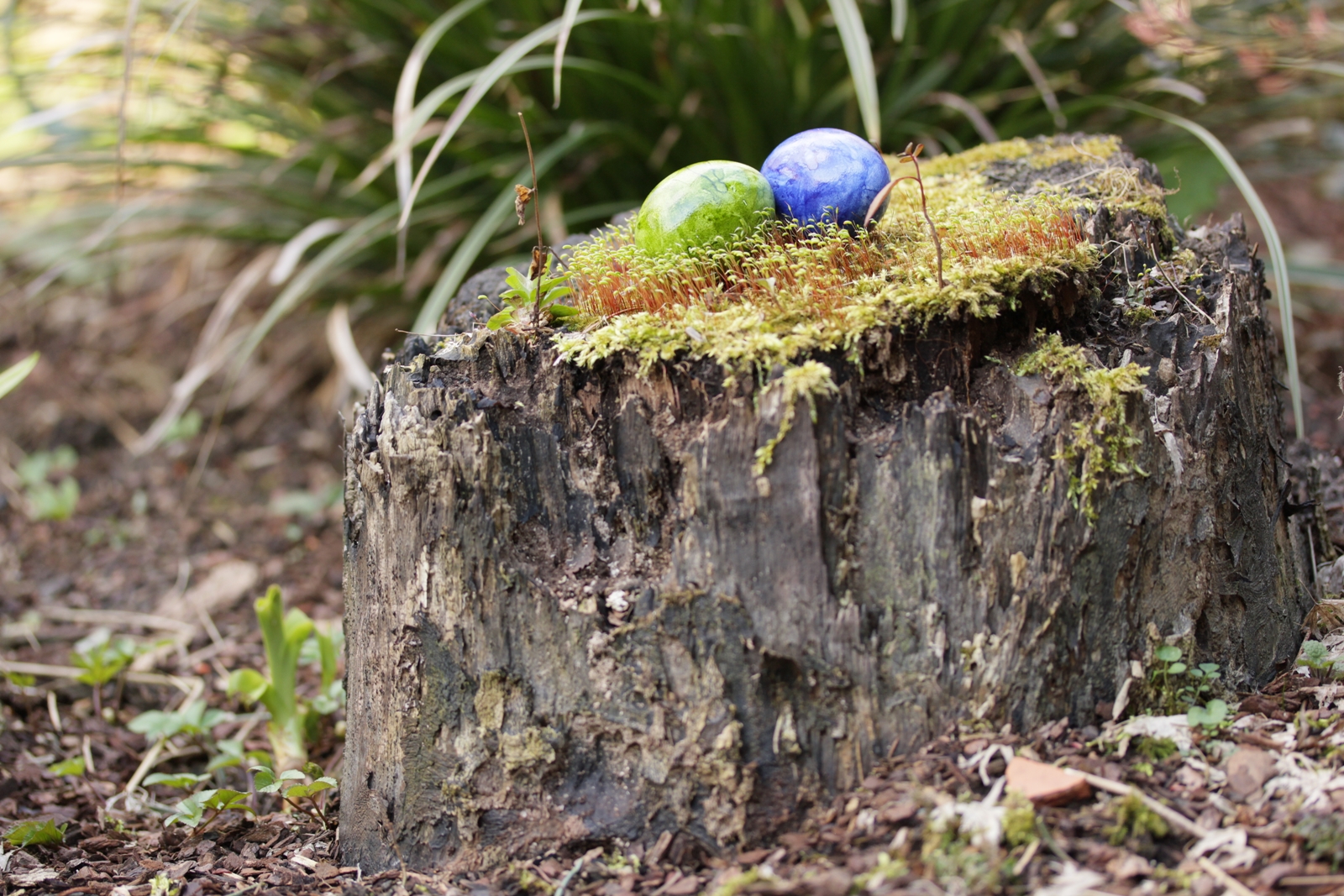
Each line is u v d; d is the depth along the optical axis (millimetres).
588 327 1340
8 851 1381
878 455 1303
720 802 1309
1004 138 1866
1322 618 1382
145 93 1828
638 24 1678
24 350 2445
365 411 1349
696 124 1742
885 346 1312
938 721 1312
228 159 2053
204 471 2078
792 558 1298
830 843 1293
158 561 1799
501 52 1776
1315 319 2109
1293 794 1284
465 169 1912
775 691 1307
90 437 2166
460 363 1333
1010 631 1309
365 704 1345
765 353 1300
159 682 1588
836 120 1832
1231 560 1345
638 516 1324
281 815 1409
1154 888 1254
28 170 2236
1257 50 1678
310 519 1897
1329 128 2311
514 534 1321
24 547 1850
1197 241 1424
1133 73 1958
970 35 1837
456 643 1320
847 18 1524
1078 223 1366
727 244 1347
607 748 1318
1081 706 1320
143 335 2473
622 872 1306
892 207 1428
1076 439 1307
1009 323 1338
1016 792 1282
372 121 1908
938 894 1258
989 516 1306
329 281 2096
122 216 1815
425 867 1336
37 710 1561
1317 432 1695
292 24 1936
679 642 1306
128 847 1395
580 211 1830
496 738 1321
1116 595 1318
